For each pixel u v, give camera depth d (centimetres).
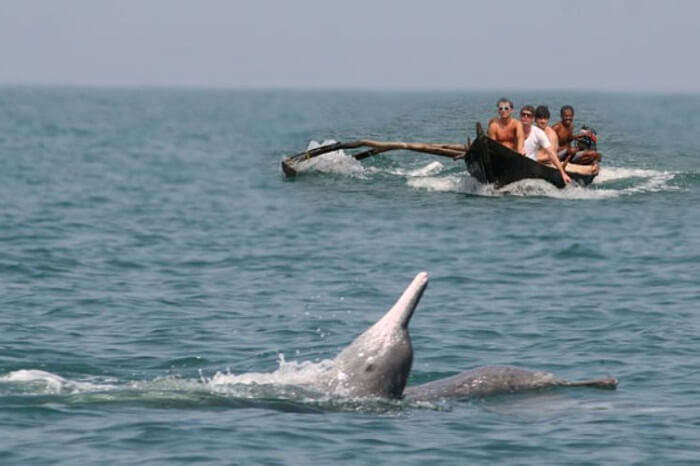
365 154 10719
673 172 11219
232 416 3559
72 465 3055
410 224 8219
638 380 4153
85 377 4103
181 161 15812
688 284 6028
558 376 4144
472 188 9625
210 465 3094
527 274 6344
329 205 9162
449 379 4022
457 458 3206
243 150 18038
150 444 3256
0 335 4728
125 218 8975
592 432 3469
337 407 3709
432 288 5953
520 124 9288
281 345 4706
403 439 3378
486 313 5347
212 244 7519
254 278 6272
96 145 19762
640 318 5212
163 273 6444
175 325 5047
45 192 11038
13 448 3181
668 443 3350
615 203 9075
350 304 5550
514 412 3716
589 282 6106
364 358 3859
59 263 6694
